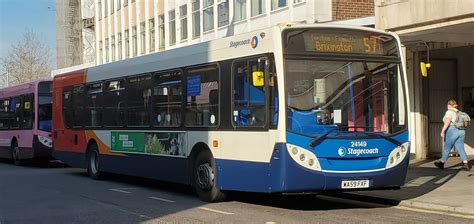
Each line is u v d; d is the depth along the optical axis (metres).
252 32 10.15
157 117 13.19
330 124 9.54
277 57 9.47
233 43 10.63
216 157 11.02
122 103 14.79
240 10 25.36
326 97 9.62
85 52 52.50
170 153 12.62
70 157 17.81
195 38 30.22
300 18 21.16
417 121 18.05
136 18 38.50
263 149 9.73
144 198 12.27
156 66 13.28
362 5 20.84
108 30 44.19
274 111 9.49
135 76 14.22
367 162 9.73
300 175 9.31
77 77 17.42
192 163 11.88
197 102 11.68
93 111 16.41
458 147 15.20
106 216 9.95
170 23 33.47
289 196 12.28
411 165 16.33
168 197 12.41
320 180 9.38
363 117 9.80
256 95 9.95
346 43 9.88
